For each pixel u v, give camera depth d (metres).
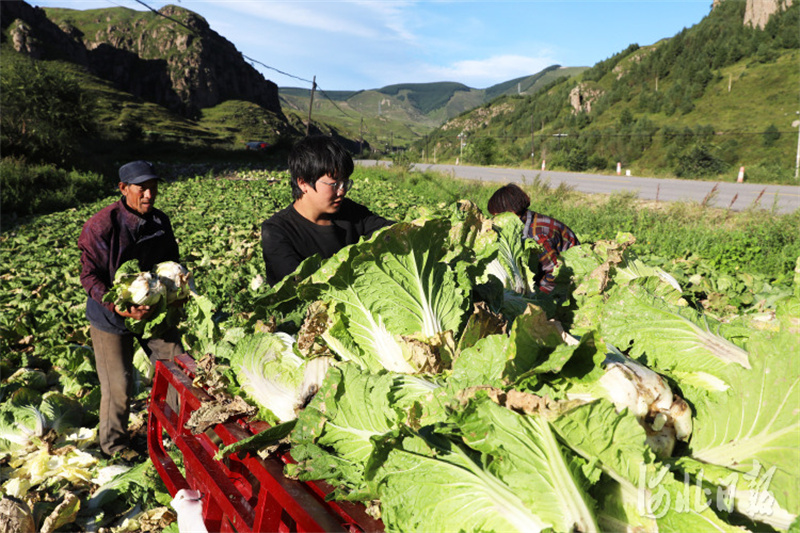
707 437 1.66
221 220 16.73
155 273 3.61
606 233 15.16
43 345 6.32
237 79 181.75
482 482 1.51
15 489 3.73
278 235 3.19
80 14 182.62
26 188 25.12
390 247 2.07
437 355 2.06
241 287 8.22
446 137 197.25
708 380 1.87
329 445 1.95
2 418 4.26
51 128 35.97
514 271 3.08
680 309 2.10
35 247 13.47
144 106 124.00
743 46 147.50
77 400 4.88
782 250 11.48
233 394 2.39
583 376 1.66
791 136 93.12
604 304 2.32
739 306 6.75
